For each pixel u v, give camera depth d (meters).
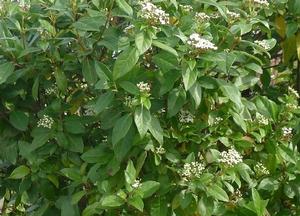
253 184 3.09
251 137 3.20
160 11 2.62
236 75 3.07
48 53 3.07
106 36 2.98
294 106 3.20
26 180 3.26
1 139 3.33
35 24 3.18
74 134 3.14
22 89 3.23
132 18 2.84
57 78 3.08
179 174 2.93
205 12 3.22
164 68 2.72
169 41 2.73
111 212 2.92
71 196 3.12
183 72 2.68
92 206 2.91
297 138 3.33
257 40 3.31
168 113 2.82
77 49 3.09
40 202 3.47
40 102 3.39
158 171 2.97
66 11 3.03
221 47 3.04
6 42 3.08
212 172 2.95
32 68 3.10
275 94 3.61
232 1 3.27
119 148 2.79
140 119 2.68
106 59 3.08
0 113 3.30
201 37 2.84
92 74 3.03
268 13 3.35
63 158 3.17
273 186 3.13
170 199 2.99
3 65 2.99
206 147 3.04
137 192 2.78
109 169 2.92
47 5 3.21
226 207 2.99
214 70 2.92
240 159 2.87
